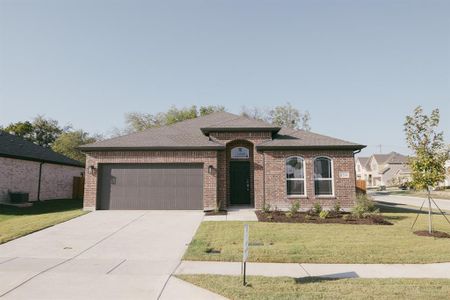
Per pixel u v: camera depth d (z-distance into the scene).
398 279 6.49
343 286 6.03
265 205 15.73
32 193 21.28
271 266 7.50
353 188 16.36
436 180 11.18
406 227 12.14
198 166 16.55
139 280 6.40
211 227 11.88
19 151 20.59
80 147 16.28
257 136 17.52
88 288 5.91
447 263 7.79
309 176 16.45
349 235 10.62
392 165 76.56
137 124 47.03
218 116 21.80
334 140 17.50
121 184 16.48
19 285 6.05
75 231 11.44
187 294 5.64
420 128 11.61
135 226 12.29
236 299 5.36
